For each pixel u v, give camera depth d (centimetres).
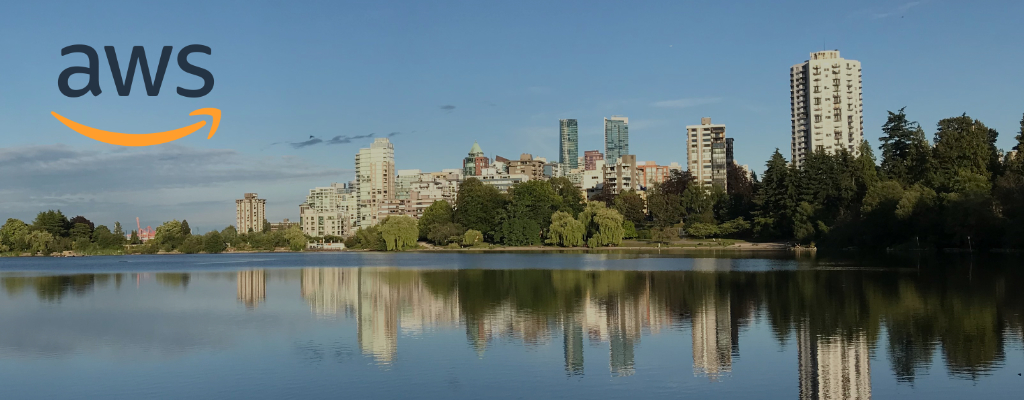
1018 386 3133
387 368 3656
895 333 4338
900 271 8825
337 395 3177
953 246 12588
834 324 4712
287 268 13075
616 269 10594
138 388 3350
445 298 6750
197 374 3591
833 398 3038
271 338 4538
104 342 4481
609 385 3288
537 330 4728
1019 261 9838
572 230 19462
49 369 3731
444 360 3819
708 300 6159
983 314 5003
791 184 17412
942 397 3009
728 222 19700
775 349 3972
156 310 6141
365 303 6419
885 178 16438
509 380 3394
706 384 3284
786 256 13300
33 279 10631
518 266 12106
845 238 14462
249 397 3172
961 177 12838
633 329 4709
